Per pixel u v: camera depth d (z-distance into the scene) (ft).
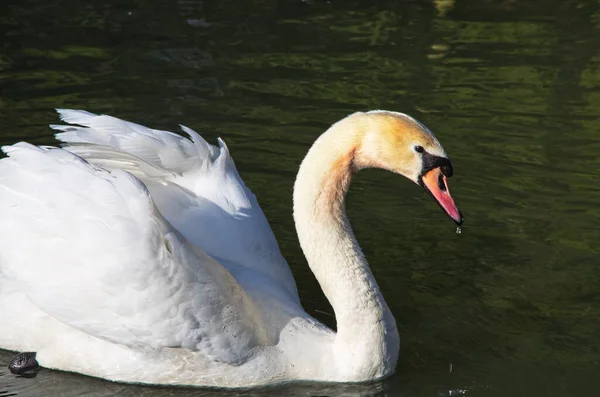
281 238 42.57
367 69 60.39
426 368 34.09
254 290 33.60
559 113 55.01
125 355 32.71
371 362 32.96
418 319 37.04
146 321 31.48
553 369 33.88
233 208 35.76
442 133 52.24
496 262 41.22
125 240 31.17
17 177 32.27
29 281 31.83
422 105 55.47
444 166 31.83
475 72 60.59
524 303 38.22
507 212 45.11
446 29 67.82
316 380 33.27
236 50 62.54
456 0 73.46
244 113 53.42
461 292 38.96
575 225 44.01
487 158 49.75
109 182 31.76
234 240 34.94
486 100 56.59
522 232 43.52
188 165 35.88
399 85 58.18
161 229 31.37
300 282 39.78
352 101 55.47
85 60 59.67
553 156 50.06
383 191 47.32
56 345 33.04
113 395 32.68
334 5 71.77
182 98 54.90
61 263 31.55
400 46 64.49
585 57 63.16
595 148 50.93
